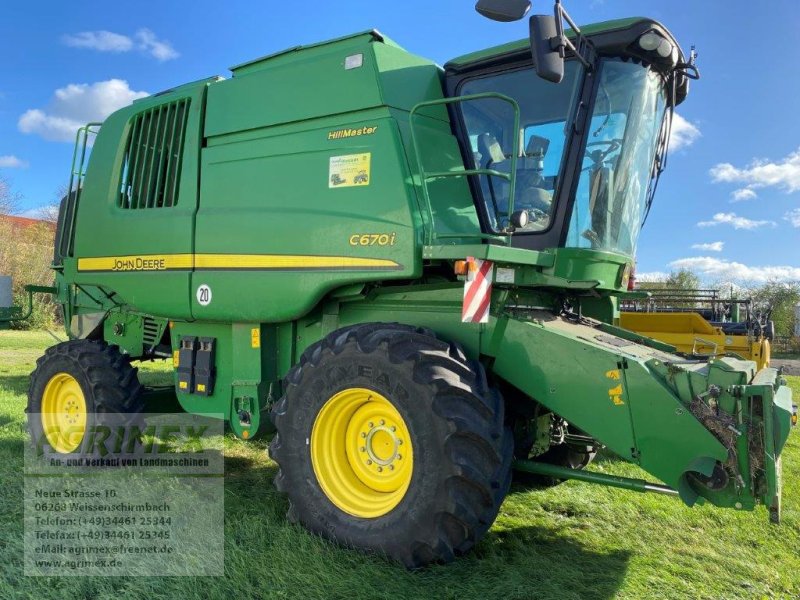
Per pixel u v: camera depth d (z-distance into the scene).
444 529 2.89
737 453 2.73
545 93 3.74
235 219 4.07
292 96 3.97
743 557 3.36
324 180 3.74
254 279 3.96
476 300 3.07
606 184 3.79
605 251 3.82
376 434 3.27
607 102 3.70
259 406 4.09
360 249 3.53
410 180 3.47
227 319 4.12
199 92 4.44
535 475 4.53
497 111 3.90
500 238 3.31
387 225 3.44
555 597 2.72
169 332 4.93
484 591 2.75
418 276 3.37
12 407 6.48
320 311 4.00
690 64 3.96
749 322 7.90
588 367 3.05
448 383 2.91
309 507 3.26
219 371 4.34
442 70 4.19
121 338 5.25
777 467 2.70
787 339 24.17
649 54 3.64
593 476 3.24
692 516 3.95
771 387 2.72
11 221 24.95
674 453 2.84
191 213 4.31
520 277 3.48
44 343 15.29
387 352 3.06
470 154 3.96
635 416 2.92
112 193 4.94
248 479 4.35
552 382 3.15
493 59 3.86
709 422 2.77
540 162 3.74
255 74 4.19
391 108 3.62
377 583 2.76
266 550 3.06
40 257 22.55
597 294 4.39
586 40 3.57
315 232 3.71
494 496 2.93
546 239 3.69
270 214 3.92
